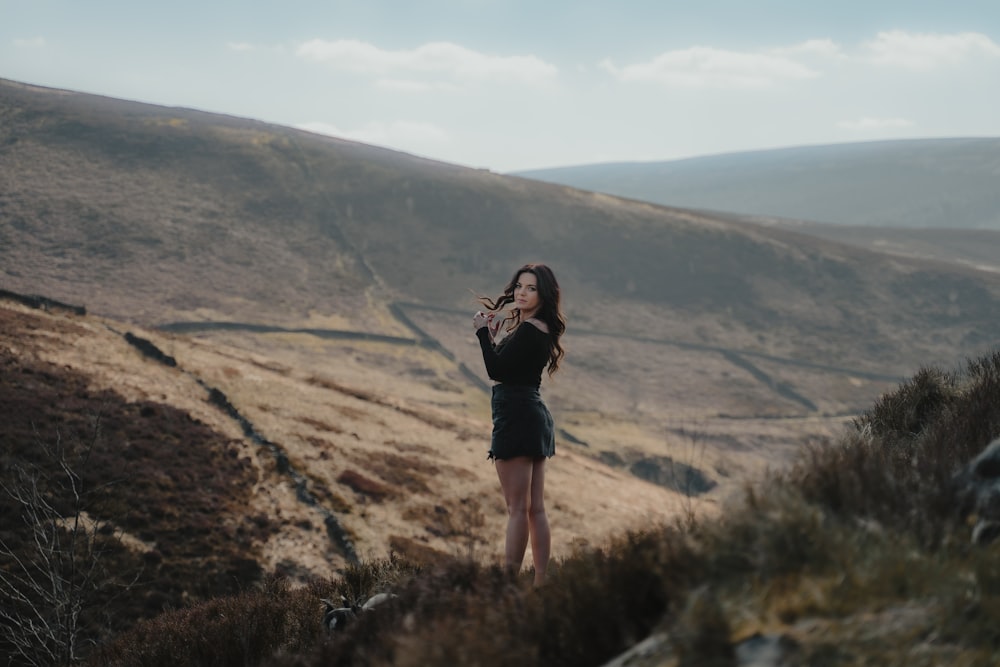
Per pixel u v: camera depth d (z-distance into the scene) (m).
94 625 11.76
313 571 28.67
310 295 139.75
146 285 128.00
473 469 46.12
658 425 107.81
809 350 154.12
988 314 170.50
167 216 154.62
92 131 184.88
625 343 147.12
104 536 24.08
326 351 116.88
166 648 5.48
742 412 121.44
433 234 177.00
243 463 36.25
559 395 117.06
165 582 23.64
